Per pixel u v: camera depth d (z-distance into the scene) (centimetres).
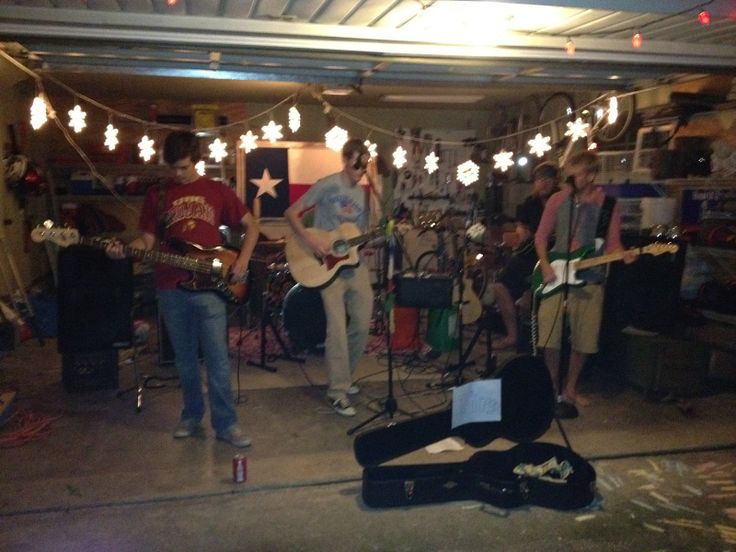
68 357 420
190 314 333
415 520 272
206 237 328
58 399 415
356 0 283
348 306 402
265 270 571
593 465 325
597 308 383
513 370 307
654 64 380
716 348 448
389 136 804
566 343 412
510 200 770
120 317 420
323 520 272
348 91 487
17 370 477
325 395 425
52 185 692
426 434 300
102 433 359
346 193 398
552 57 358
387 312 378
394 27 332
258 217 682
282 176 689
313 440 350
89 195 706
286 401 413
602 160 578
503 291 518
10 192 574
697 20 318
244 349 537
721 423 380
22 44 331
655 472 319
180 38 312
